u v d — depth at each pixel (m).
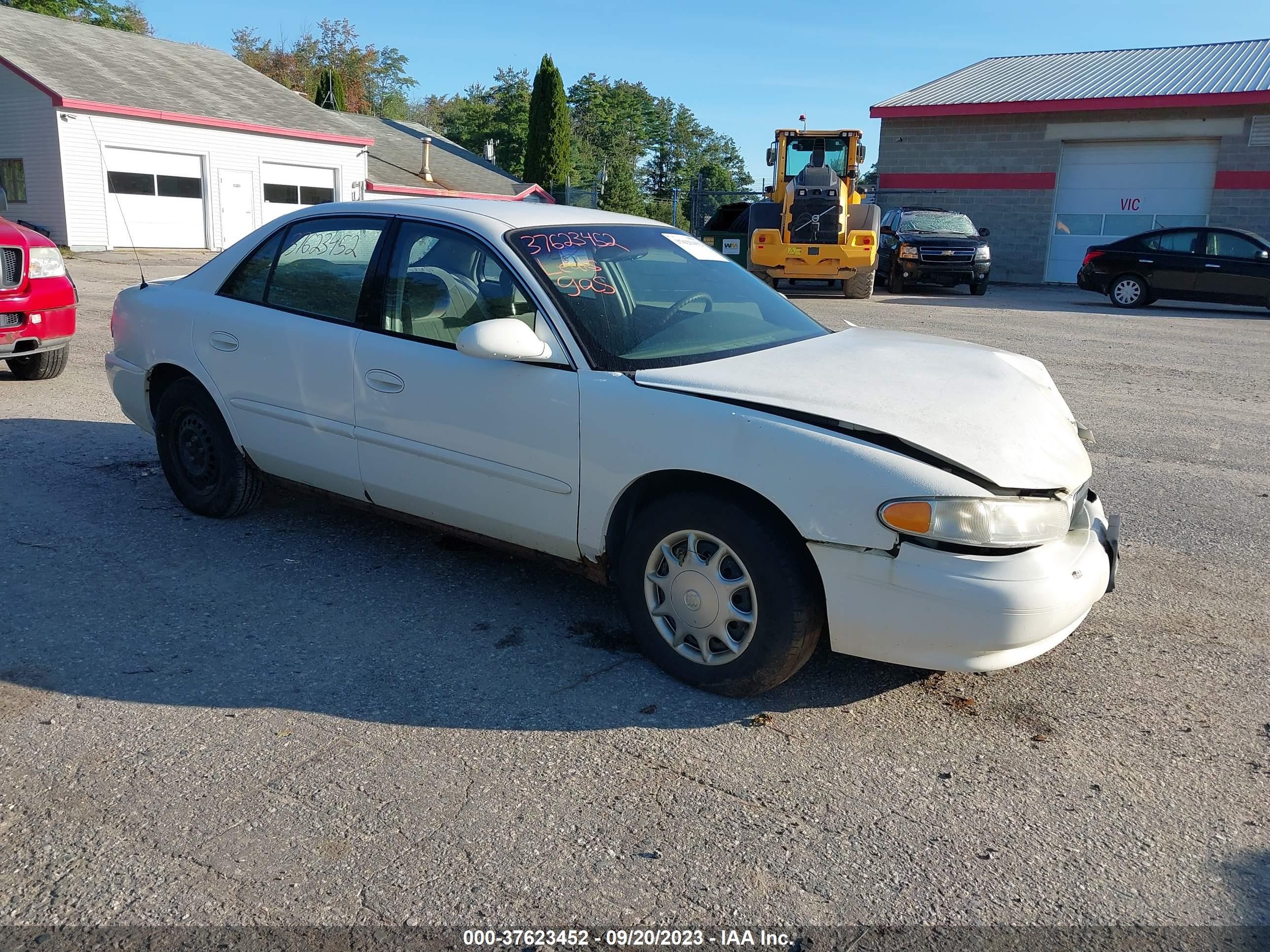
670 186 99.56
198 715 3.11
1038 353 11.41
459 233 3.83
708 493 3.19
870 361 3.62
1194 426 7.64
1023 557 2.91
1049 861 2.52
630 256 3.98
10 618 3.73
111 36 31.02
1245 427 7.62
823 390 3.22
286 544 4.59
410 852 2.49
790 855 2.52
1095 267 18.55
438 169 39.81
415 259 3.93
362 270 4.09
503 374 3.56
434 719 3.12
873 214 18.52
